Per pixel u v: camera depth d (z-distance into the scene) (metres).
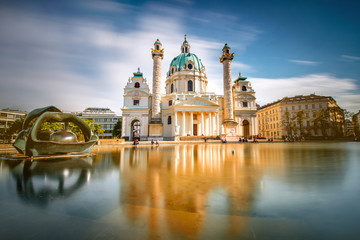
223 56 59.62
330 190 5.80
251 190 5.90
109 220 4.00
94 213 4.33
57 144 15.41
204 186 6.39
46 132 16.58
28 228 3.67
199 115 61.34
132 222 3.92
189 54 70.56
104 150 23.86
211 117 60.34
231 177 7.68
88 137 18.38
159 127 57.16
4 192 5.84
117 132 81.75
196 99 58.31
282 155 15.91
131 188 6.22
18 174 8.47
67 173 8.67
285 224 3.73
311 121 75.06
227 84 58.59
